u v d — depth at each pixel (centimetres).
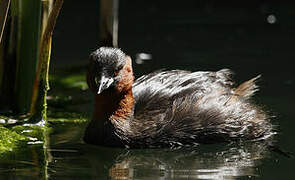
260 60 1864
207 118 1304
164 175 1105
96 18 2431
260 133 1330
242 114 1331
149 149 1270
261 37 2127
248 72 1742
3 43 1419
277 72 1742
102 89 1221
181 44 2062
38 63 1351
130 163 1176
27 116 1412
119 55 1273
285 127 1361
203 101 1326
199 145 1298
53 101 1552
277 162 1179
